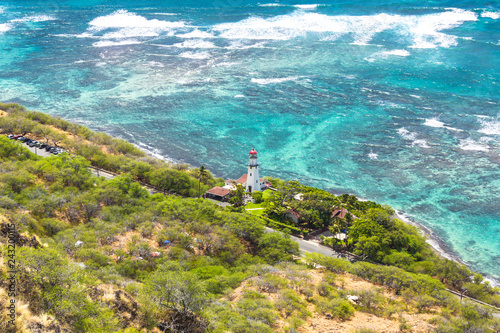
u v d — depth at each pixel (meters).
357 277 87.19
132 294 53.12
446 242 126.88
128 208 111.31
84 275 49.78
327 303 68.06
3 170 122.94
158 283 53.66
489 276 110.50
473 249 123.38
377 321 65.62
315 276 84.19
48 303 39.72
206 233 101.00
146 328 46.12
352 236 109.25
